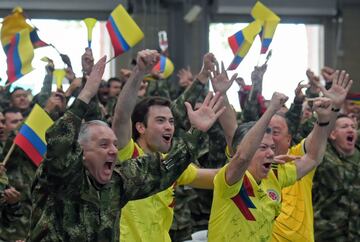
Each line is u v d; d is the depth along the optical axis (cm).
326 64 3859
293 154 1388
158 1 3625
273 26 1730
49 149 1001
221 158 1875
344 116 1809
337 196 1789
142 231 1278
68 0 3472
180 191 1883
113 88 2317
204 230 1928
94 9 3506
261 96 1977
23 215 1823
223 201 1208
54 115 1712
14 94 2250
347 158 1795
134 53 3638
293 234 1465
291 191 1477
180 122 1490
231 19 3731
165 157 1098
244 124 1277
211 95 1115
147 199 1286
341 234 1795
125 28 1405
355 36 3834
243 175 1194
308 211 1480
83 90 1019
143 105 1362
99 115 1410
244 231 1215
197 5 3603
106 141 1045
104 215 1048
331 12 3803
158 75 2344
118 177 1067
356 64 3847
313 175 1634
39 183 1035
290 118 1792
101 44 3794
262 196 1238
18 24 1489
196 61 3691
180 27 3656
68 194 1028
